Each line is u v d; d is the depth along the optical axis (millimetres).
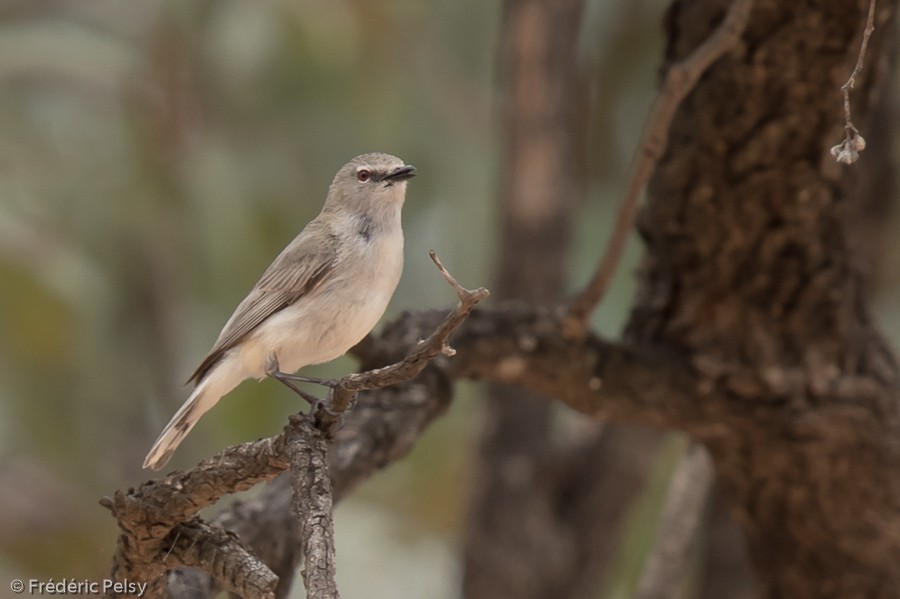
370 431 8031
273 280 8875
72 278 13719
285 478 8031
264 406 14070
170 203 14273
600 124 15547
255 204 14234
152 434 15875
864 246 12156
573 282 14984
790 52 8008
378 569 15297
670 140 8711
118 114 14422
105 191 14148
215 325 14609
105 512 14711
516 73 12695
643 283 9188
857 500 9070
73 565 14336
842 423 8820
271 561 7688
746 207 8539
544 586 12352
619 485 12352
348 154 14523
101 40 14531
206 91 14312
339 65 14156
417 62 14812
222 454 6391
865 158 11789
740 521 9703
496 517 12492
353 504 15750
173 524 6469
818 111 8180
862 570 9344
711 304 8820
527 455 12469
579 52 13875
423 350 5738
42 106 14320
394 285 9117
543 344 8570
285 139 14359
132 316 15250
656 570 11102
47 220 13906
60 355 13836
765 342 8789
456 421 15945
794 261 8664
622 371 8680
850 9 7836
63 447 14445
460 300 5582
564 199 12734
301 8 14000
